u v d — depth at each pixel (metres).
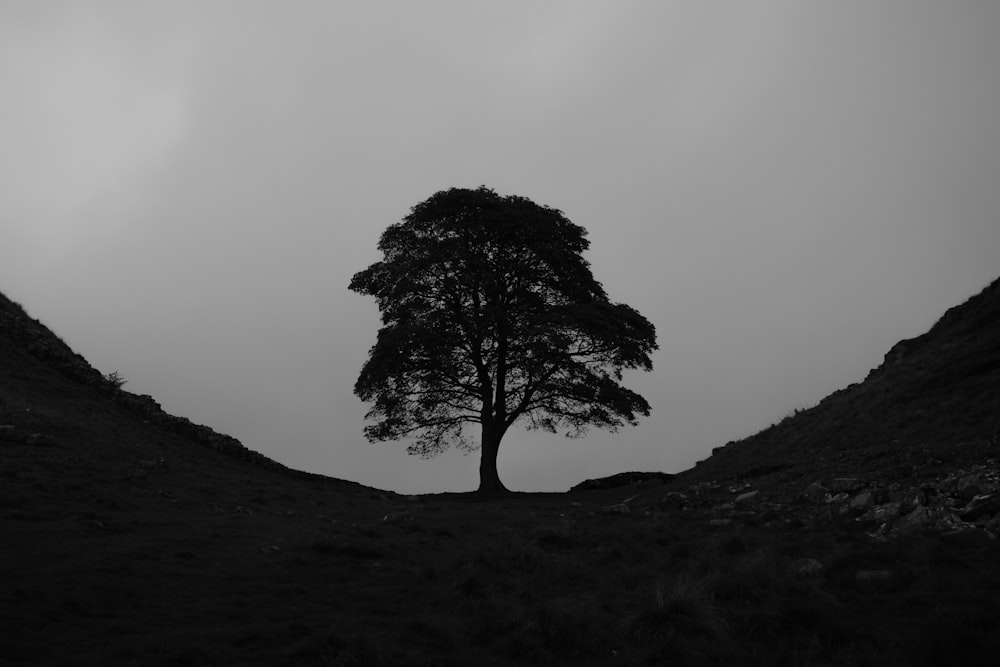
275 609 11.16
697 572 13.20
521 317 37.38
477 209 39.19
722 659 9.47
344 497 27.86
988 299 29.98
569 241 40.59
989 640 9.12
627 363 38.94
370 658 8.93
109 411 31.03
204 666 8.66
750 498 20.70
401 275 38.03
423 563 14.57
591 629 10.40
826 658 9.42
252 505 22.30
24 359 32.12
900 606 11.09
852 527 15.88
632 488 33.47
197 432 33.25
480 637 10.28
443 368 36.97
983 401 21.69
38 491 18.17
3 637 9.08
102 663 8.44
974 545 13.10
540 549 15.44
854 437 23.91
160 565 13.23
